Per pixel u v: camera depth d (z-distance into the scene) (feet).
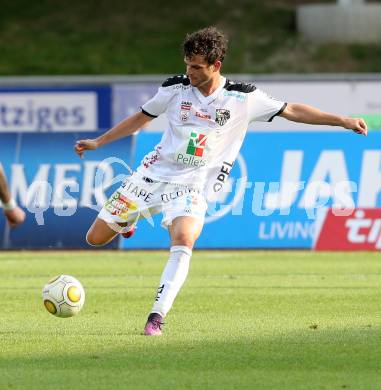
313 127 224.74
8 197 79.30
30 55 395.96
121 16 423.23
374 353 78.59
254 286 128.77
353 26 397.39
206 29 85.15
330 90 257.14
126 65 390.63
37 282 135.44
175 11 425.28
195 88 87.40
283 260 164.86
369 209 182.60
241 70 385.50
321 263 159.84
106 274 145.38
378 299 114.73
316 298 115.75
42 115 266.98
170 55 396.57
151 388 66.69
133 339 84.94
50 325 94.17
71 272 148.46
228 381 68.69
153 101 88.53
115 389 66.39
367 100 257.14
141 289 126.00
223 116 87.45
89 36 410.11
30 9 429.79
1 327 93.09
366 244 182.60
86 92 266.57
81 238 183.62
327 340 84.69
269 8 423.64
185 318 98.63
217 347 81.20
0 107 266.77
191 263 160.66
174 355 77.71
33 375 70.79
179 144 87.92
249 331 89.76
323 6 401.08
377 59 389.19
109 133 89.76
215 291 123.03
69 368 73.15
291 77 257.96
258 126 234.38
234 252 179.73
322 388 66.69
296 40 401.70
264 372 71.61
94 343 83.20
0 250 185.37
